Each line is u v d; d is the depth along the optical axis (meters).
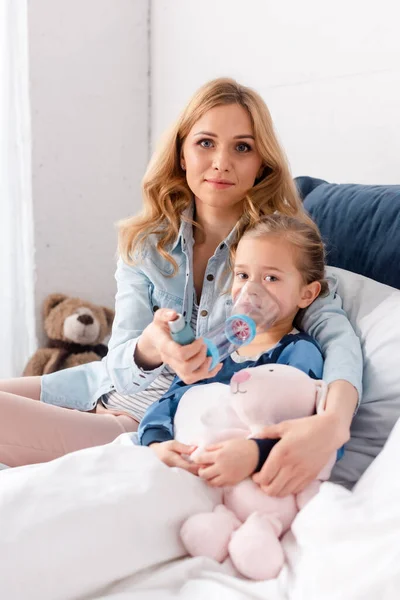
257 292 1.13
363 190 1.46
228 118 1.31
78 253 2.33
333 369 1.10
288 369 1.06
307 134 1.87
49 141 2.23
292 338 1.18
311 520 0.87
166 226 1.43
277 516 0.95
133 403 1.40
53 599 0.84
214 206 1.35
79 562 0.85
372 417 1.12
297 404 1.04
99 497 0.90
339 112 1.78
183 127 1.37
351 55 1.73
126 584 0.89
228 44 2.08
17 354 2.17
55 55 2.21
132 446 1.01
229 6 2.06
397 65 1.63
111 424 1.36
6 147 2.10
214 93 1.33
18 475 0.94
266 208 1.36
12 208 2.13
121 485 0.92
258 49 1.98
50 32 2.19
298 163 1.90
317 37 1.81
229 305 1.36
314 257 1.20
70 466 0.95
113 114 2.36
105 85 2.33
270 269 1.14
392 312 1.20
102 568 0.87
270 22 1.94
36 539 0.85
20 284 2.17
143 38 2.40
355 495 0.89
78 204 2.31
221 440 1.02
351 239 1.39
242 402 1.04
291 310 1.18
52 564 0.84
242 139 1.32
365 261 1.36
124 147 2.41
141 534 0.90
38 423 1.29
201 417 1.05
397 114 1.64
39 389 1.48
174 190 1.42
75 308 2.15
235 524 0.94
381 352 1.15
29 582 0.83
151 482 0.93
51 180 2.24
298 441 0.96
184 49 2.26
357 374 1.10
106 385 1.45
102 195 2.37
